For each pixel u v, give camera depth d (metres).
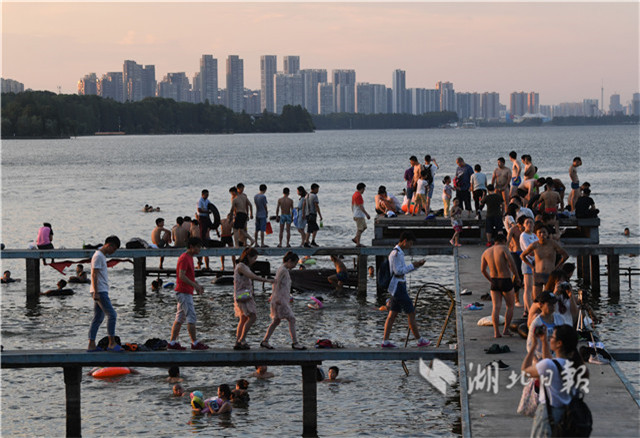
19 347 23.59
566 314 14.58
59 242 46.59
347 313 27.83
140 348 17.55
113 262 31.22
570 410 11.02
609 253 29.75
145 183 93.31
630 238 44.88
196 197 74.81
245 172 112.88
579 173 100.69
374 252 31.03
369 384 20.08
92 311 28.62
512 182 32.19
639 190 73.62
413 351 17.61
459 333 18.56
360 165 128.50
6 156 175.88
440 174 106.62
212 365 17.53
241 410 18.33
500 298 18.06
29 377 20.81
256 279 17.78
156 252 31.34
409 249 30.77
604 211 57.66
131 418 17.86
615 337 23.56
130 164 138.75
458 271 25.89
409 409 18.23
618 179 88.50
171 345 17.73
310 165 130.00
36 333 25.31
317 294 31.17
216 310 28.39
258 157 161.88
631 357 17.09
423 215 34.41
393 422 17.45
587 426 11.03
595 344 16.73
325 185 87.62
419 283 33.56
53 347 23.61
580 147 194.38
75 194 78.69
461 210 33.88
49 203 69.56
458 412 18.00
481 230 31.86
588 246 29.83
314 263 37.19
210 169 121.38
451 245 31.11
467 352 17.06
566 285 14.60
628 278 33.53
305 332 24.95
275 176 103.62
